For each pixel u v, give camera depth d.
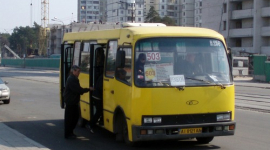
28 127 13.22
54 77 48.34
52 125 13.61
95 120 10.93
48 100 21.72
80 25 17.12
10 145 9.52
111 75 10.09
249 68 53.91
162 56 8.95
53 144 10.52
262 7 63.47
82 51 12.14
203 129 8.94
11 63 101.81
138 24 12.95
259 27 63.81
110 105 10.09
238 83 39.56
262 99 21.89
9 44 154.00
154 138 8.66
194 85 8.90
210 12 75.12
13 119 14.93
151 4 104.88
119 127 9.89
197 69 9.07
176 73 8.92
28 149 9.08
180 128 8.77
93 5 163.38
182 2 109.44
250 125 13.25
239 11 67.00
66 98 10.92
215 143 10.44
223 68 9.28
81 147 10.12
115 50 9.95
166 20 82.81
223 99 9.08
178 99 8.80
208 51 9.23
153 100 8.69
